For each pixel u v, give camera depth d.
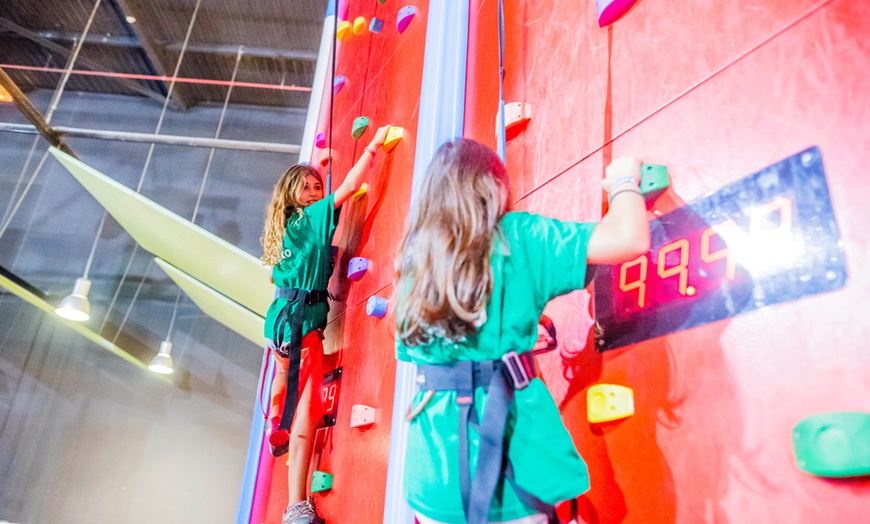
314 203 2.57
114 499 8.58
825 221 0.97
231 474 8.77
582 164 1.59
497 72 2.13
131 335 9.27
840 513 0.86
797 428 0.92
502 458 1.07
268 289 4.89
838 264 0.93
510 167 1.92
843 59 1.01
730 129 1.18
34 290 8.00
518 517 1.05
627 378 1.28
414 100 2.62
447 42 2.38
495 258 1.16
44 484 8.59
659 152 1.34
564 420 1.42
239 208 9.76
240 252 4.51
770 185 1.07
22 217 9.66
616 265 1.38
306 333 2.49
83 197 9.91
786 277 1.01
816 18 1.07
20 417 8.86
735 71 1.20
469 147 1.27
